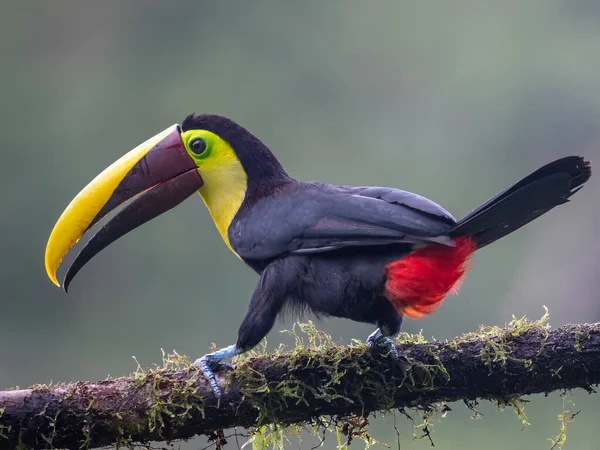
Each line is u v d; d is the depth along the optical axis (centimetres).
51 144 2025
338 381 600
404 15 1972
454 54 1906
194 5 2069
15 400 581
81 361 1733
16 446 582
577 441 1172
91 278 1778
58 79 2069
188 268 1772
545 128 1797
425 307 642
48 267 723
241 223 702
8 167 1988
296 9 2031
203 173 732
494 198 598
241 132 733
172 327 1739
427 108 1903
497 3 1908
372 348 613
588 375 590
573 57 1814
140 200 731
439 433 1195
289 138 1995
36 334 1786
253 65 2044
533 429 1189
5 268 1884
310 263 655
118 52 2095
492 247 1541
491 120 1834
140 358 1727
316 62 2022
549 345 593
